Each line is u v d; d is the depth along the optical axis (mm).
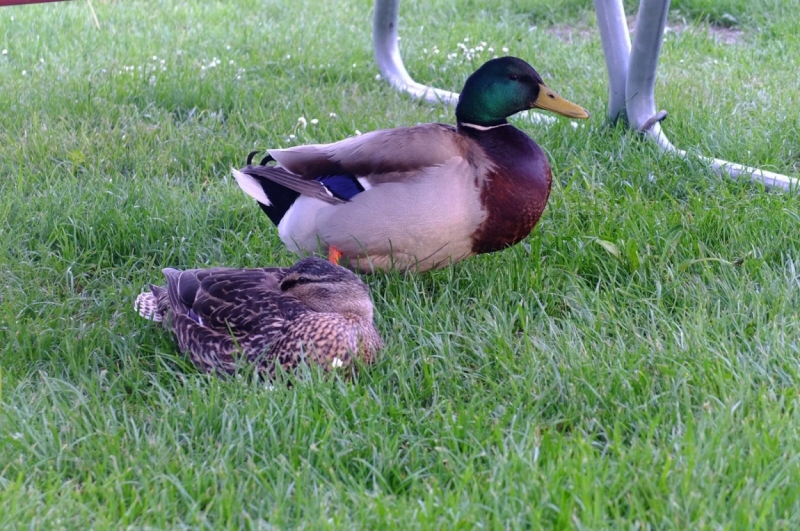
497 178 4098
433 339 3812
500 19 10000
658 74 7895
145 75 7438
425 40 9039
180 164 5922
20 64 8102
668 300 4234
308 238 4289
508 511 2695
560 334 3883
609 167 5824
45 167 5758
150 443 3092
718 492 2816
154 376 3615
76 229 4918
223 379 3605
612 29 6129
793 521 2662
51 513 2727
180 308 3793
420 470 2953
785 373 3496
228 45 8703
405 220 4055
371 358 3641
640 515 2656
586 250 4586
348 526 2656
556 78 7812
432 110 6914
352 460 3059
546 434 3031
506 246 4316
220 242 4855
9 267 4578
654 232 4781
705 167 5652
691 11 10094
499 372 3623
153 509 2760
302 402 3242
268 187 4453
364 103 7027
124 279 4547
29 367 3711
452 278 4434
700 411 3277
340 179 4160
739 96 7152
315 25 9656
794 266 4387
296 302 3629
